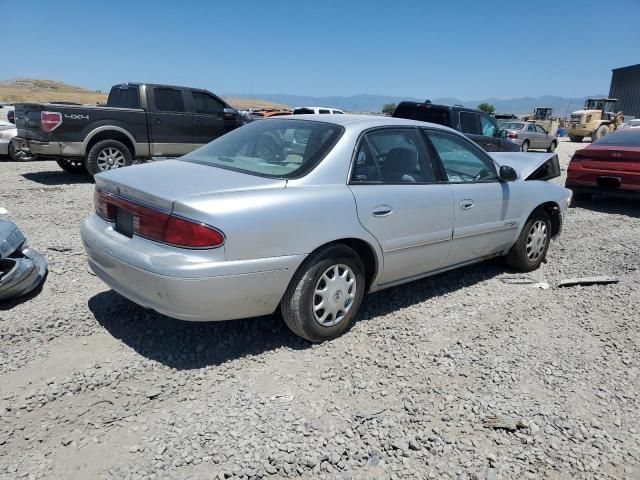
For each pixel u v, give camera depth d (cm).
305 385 330
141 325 396
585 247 679
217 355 361
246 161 398
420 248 433
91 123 980
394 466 267
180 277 311
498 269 580
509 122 2541
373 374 348
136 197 346
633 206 1006
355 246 395
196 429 285
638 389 349
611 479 267
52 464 257
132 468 255
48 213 729
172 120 1089
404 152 433
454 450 281
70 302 430
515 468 270
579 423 309
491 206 495
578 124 3541
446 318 441
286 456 267
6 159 1334
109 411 298
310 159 378
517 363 373
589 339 417
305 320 364
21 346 360
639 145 960
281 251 339
